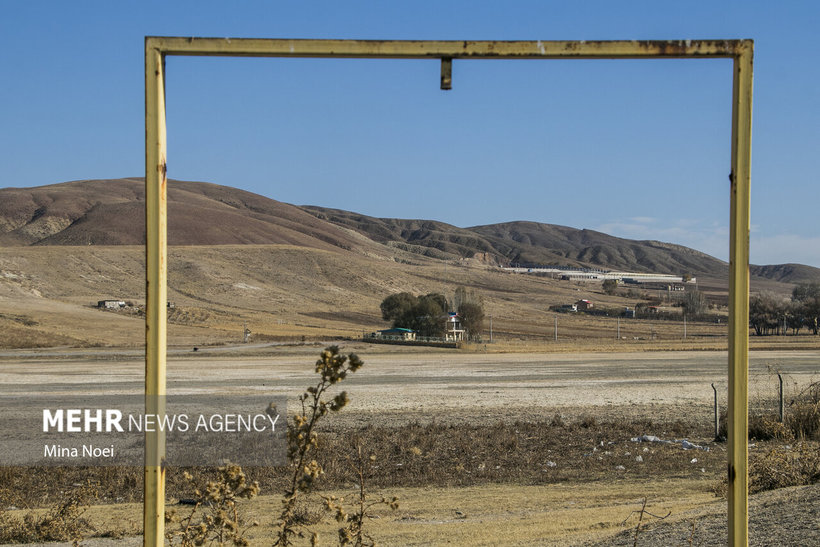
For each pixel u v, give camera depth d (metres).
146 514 4.03
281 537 5.75
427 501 13.04
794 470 10.96
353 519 6.12
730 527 4.18
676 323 161.88
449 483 15.24
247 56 4.21
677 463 17.44
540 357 74.00
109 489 14.65
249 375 50.47
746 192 4.17
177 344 90.81
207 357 70.06
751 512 8.59
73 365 59.44
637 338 123.75
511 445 20.20
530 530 9.81
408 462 17.50
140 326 106.44
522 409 31.12
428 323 115.12
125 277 155.00
